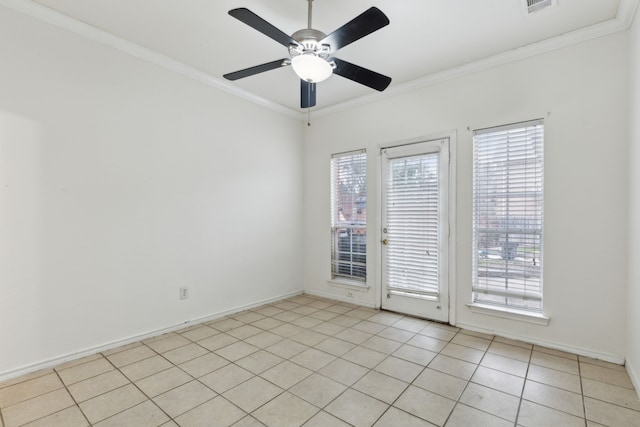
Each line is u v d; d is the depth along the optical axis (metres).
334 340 2.82
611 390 2.00
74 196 2.43
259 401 1.91
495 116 2.89
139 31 2.52
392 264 3.62
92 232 2.52
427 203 3.34
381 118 3.68
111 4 2.20
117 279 2.66
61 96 2.36
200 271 3.27
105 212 2.59
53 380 2.13
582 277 2.49
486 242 2.97
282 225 4.18
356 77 2.28
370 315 3.51
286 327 3.15
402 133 3.50
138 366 2.34
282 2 2.15
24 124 2.20
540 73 2.66
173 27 2.47
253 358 2.47
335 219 4.17
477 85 2.99
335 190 4.17
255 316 3.49
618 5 2.16
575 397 1.94
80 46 2.45
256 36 2.59
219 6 2.21
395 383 2.11
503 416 1.76
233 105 3.58
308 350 2.62
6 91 2.13
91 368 2.30
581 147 2.49
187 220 3.15
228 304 3.53
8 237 2.14
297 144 4.40
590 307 2.46
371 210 3.79
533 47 2.65
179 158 3.08
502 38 2.58
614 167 2.36
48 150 2.30
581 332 2.50
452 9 2.21
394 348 2.65
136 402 1.90
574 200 2.52
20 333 2.19
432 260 3.30
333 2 2.14
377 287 3.73
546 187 2.63
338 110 4.06
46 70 2.29
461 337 2.88
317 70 2.00
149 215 2.86
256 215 3.85
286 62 2.12
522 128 2.76
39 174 2.26
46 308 2.30
